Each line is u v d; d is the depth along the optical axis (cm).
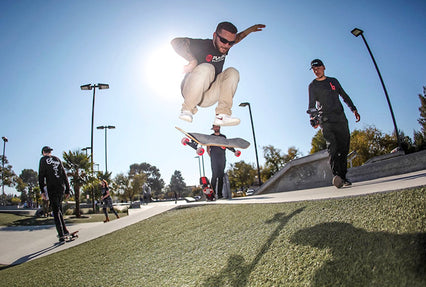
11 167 3803
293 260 163
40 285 263
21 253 455
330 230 177
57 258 365
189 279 195
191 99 316
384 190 199
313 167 673
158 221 424
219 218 324
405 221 146
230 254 212
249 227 254
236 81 339
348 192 253
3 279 314
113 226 487
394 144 2245
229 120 331
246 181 3850
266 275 162
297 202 265
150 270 236
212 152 647
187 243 275
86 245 403
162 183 10900
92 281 245
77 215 1322
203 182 695
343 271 133
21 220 1138
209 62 316
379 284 115
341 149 378
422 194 164
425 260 113
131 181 4556
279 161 3200
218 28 298
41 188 470
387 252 129
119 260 288
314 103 394
